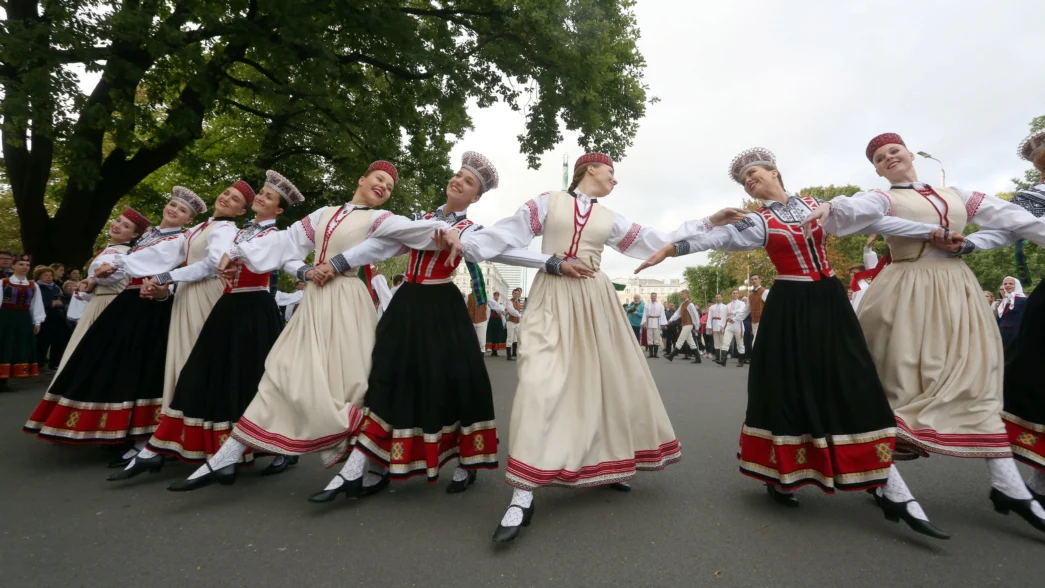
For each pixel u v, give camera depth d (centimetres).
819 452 267
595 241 304
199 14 835
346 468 288
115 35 796
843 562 227
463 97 1112
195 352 339
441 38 1100
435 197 1584
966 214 301
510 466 254
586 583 210
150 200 1523
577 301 292
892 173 316
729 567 223
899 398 286
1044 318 279
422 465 297
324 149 1534
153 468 324
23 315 743
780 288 288
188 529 260
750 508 291
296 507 291
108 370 361
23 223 1038
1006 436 266
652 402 302
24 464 367
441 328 306
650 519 274
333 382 308
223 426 329
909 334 288
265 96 1030
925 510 288
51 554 232
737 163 315
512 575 216
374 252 320
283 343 315
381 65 1096
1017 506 258
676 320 1512
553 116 1141
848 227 294
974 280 292
